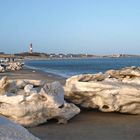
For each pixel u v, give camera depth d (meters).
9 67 66.12
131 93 13.02
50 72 58.31
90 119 12.39
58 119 11.66
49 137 9.62
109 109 13.58
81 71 66.75
